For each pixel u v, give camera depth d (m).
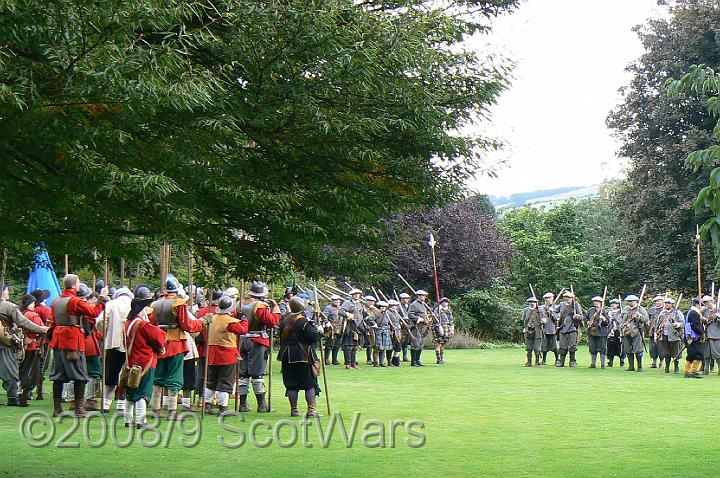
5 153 6.85
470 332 39.53
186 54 6.92
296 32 7.79
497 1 9.70
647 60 38.56
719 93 7.17
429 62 8.63
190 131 7.59
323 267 9.60
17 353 13.70
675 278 38.19
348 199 8.87
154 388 12.65
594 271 44.69
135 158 7.31
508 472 9.13
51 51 6.26
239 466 9.34
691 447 10.87
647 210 38.56
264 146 8.66
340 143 8.62
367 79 8.09
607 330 25.23
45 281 18.83
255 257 9.18
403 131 8.84
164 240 7.78
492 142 9.27
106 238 8.34
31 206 7.82
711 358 23.41
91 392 13.91
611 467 9.48
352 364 24.89
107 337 13.15
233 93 8.11
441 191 9.20
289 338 13.17
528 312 26.25
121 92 6.38
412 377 21.39
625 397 16.84
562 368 25.38
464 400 15.98
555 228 47.06
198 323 12.75
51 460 9.62
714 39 36.91
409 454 10.22
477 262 38.72
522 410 14.56
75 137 6.61
